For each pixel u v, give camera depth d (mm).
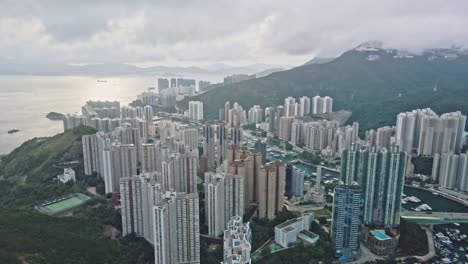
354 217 162125
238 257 108062
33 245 129500
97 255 138125
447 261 168250
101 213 178500
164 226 136125
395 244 173750
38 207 180750
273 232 175625
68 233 147125
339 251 166250
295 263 157250
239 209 175625
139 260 146625
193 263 146500
